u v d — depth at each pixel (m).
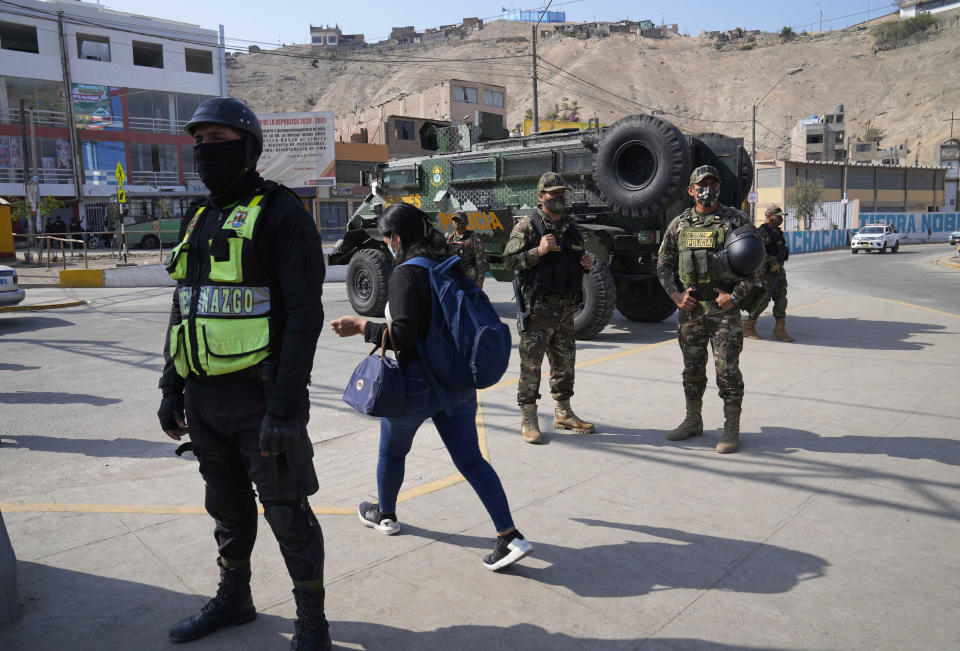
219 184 2.22
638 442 4.64
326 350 8.84
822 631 2.43
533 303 4.61
